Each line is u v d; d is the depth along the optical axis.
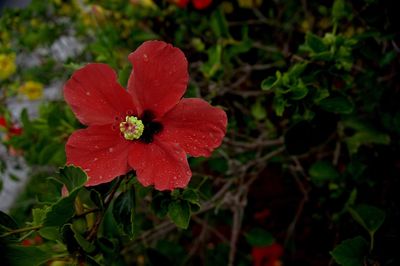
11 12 0.87
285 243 0.70
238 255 0.70
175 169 0.40
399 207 0.56
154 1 0.69
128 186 0.42
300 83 0.46
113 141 0.42
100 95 0.42
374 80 0.59
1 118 0.73
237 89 0.68
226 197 0.62
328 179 0.60
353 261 0.44
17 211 0.87
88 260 0.42
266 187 0.77
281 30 0.73
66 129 0.57
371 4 0.52
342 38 0.49
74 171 0.38
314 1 0.67
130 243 0.59
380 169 0.57
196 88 0.61
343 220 0.57
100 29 0.71
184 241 0.81
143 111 0.42
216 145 0.41
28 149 0.64
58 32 0.94
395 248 0.47
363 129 0.59
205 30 0.68
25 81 0.89
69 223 0.41
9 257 0.39
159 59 0.41
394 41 0.54
